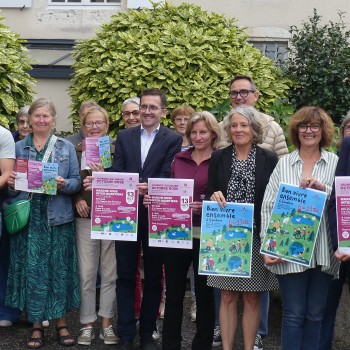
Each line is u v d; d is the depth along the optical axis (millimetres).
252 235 5438
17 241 6387
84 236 6496
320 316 5188
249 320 5652
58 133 10703
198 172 5879
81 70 9133
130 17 9531
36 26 11898
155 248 6133
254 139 5605
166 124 8664
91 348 6391
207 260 5445
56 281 6336
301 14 11047
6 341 6516
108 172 6004
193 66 8961
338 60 9656
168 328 5957
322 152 5336
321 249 5145
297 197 5121
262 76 9148
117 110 8820
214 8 11219
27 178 6176
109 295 6547
